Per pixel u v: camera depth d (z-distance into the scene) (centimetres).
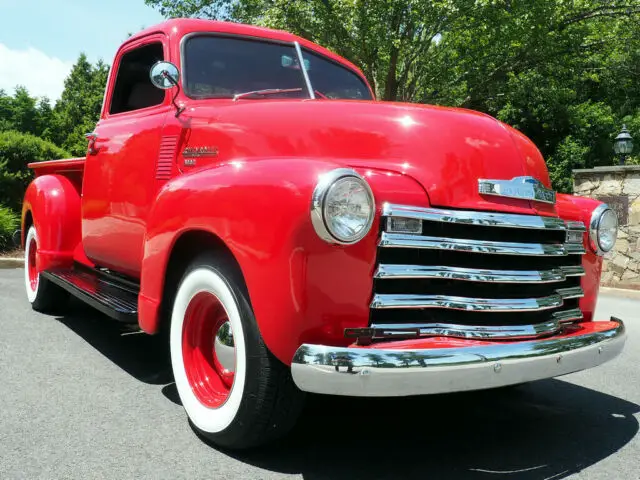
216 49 373
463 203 257
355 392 212
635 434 302
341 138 278
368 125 277
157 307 306
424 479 244
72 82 4925
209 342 286
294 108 299
